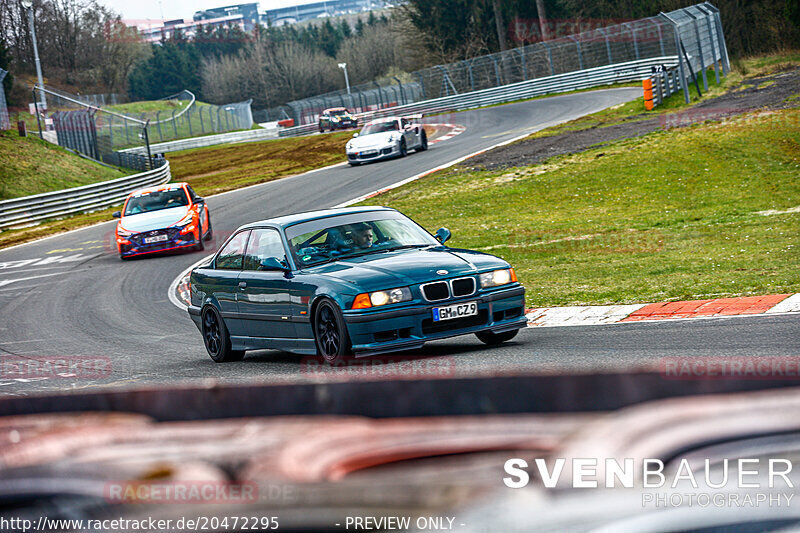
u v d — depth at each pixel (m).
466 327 12.56
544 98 97.88
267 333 13.95
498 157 54.38
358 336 11.80
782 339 11.08
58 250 43.75
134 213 38.44
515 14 136.50
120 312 24.78
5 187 66.94
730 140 44.97
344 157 75.88
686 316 14.45
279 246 14.09
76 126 89.44
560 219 34.91
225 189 64.38
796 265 18.77
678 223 30.02
